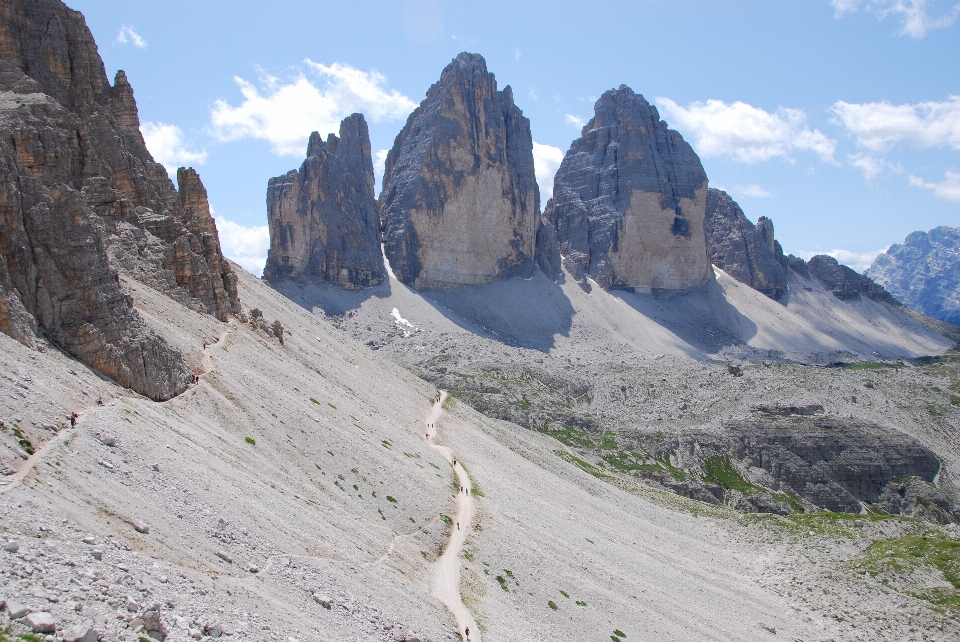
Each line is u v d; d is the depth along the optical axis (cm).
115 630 3947
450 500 11356
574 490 16838
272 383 11244
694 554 15612
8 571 3994
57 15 13725
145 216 12556
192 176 15000
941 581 15062
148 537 5488
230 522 6512
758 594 14188
